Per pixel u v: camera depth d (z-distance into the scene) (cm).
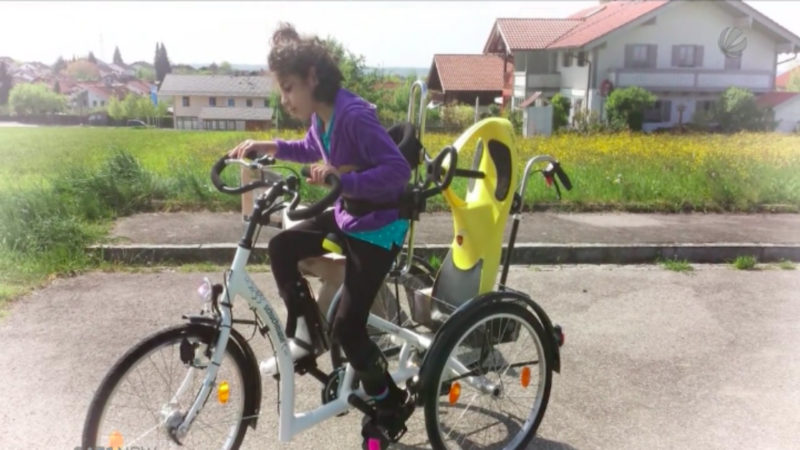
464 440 336
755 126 3169
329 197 233
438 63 4591
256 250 627
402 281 363
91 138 2575
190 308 509
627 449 337
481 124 315
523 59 3956
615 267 658
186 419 262
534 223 772
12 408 356
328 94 261
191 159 1208
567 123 3269
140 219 748
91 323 475
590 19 4012
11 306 502
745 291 586
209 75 8394
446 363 300
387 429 293
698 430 355
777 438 348
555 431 353
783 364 437
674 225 775
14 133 3145
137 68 19938
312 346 296
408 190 279
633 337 478
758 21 3403
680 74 3394
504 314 311
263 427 346
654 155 1320
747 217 831
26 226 626
